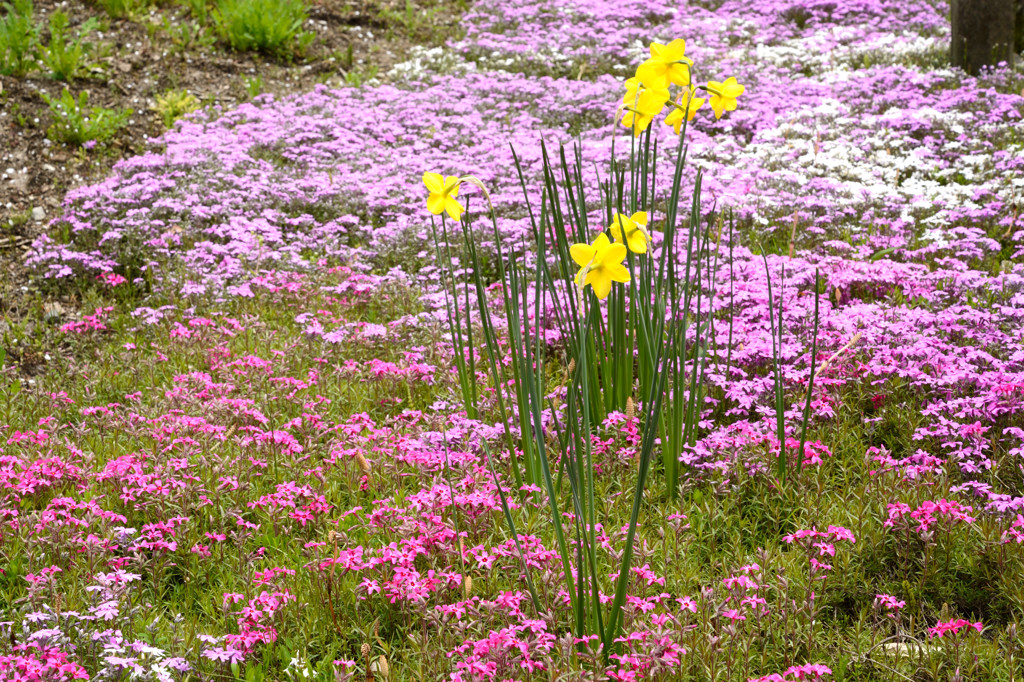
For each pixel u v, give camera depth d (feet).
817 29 43.21
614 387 14.85
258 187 26.30
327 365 18.48
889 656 9.85
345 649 10.32
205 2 40.93
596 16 46.19
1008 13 33.53
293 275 22.30
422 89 37.11
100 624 9.96
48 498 13.35
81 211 24.82
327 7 44.96
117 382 18.28
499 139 30.73
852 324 16.40
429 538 11.19
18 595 11.27
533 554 10.69
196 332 19.40
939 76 33.27
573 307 13.82
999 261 21.49
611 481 13.23
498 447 14.26
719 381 14.61
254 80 35.91
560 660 9.09
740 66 37.76
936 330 16.47
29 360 20.03
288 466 13.73
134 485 13.12
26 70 32.04
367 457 14.07
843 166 26.84
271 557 12.23
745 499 12.87
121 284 22.70
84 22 37.45
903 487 12.34
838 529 11.02
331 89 36.32
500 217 25.11
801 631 9.93
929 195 24.36
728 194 25.23
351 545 11.93
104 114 30.53
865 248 21.48
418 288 21.80
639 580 10.59
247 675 9.61
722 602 9.61
